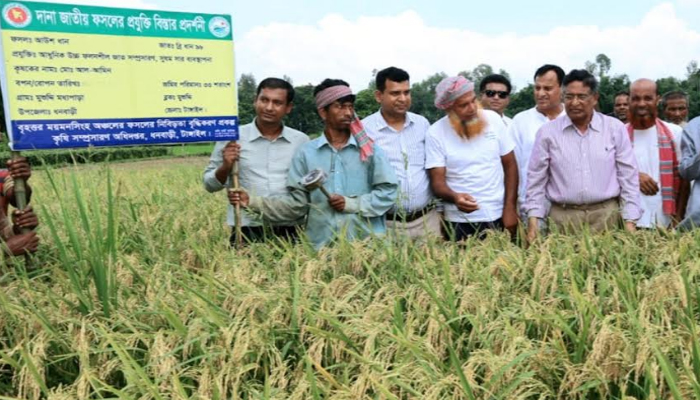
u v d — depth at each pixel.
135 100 4.87
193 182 12.98
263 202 5.34
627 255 4.57
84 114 4.67
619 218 5.57
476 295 3.66
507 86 7.23
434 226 5.84
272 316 3.40
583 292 3.79
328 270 4.44
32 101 4.47
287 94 5.52
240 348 2.95
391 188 5.21
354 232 5.15
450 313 3.50
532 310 3.55
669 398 2.75
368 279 4.29
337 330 3.23
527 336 3.42
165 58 4.96
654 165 6.16
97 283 3.69
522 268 4.26
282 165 5.61
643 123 6.19
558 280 3.99
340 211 5.12
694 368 2.76
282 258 4.65
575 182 5.52
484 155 5.69
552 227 5.23
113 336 3.28
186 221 6.65
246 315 3.50
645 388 2.78
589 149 5.50
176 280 4.03
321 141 5.25
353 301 3.81
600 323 3.25
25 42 4.42
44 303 3.91
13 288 4.04
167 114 5.01
